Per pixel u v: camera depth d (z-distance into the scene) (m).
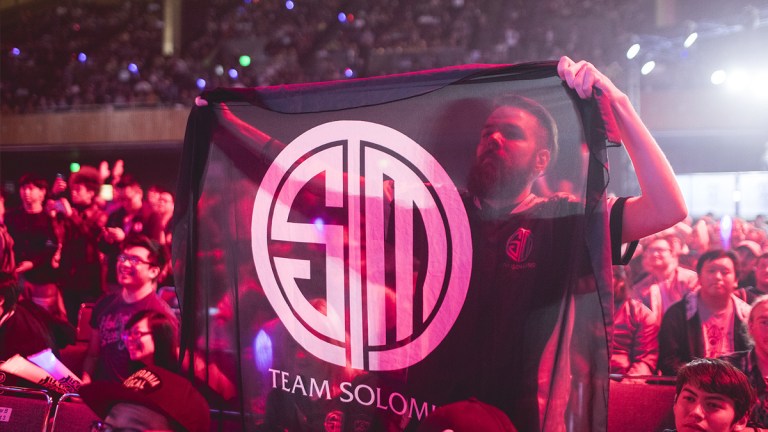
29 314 3.89
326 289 2.01
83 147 16.30
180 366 2.10
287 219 2.05
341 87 2.02
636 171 1.79
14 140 16.53
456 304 1.89
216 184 2.12
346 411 1.98
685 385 2.36
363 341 1.97
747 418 2.35
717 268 3.86
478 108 1.90
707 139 15.44
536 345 1.81
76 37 20.02
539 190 1.83
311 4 20.08
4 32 20.50
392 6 19.50
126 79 17.44
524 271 1.83
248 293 2.08
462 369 1.88
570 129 1.81
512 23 17.78
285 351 2.04
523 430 1.80
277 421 2.03
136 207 7.33
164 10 20.00
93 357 3.81
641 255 5.18
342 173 2.01
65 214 6.60
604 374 1.73
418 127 1.94
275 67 17.39
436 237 1.92
